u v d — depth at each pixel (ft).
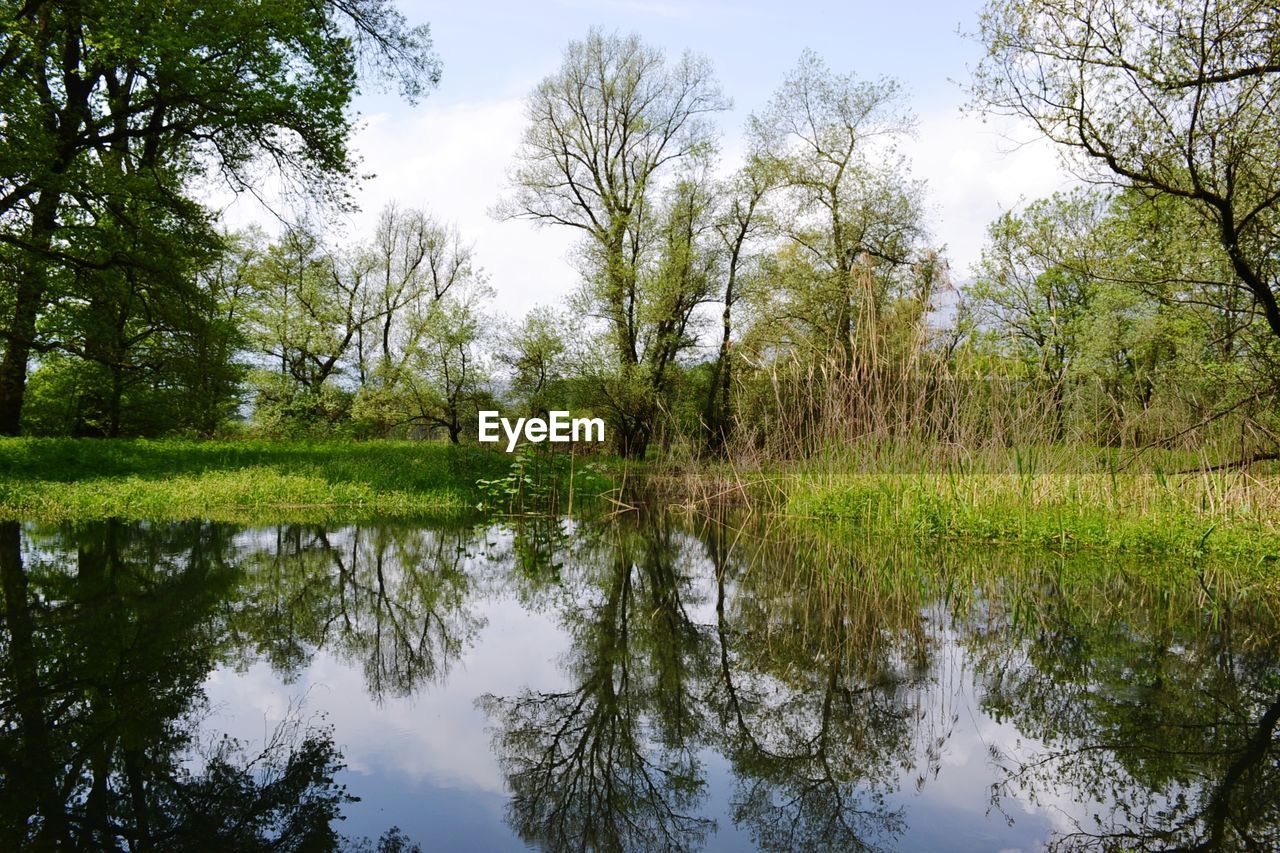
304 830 7.86
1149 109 25.34
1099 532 27.53
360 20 55.67
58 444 48.52
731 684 13.28
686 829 8.25
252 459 54.39
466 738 10.64
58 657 13.38
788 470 39.93
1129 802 8.71
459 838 7.83
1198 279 28.04
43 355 62.13
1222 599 19.72
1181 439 29.09
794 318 72.38
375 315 108.17
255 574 21.71
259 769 9.32
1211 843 7.70
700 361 84.17
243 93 46.09
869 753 10.41
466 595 20.33
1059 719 11.44
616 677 13.62
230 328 57.77
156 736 10.19
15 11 39.83
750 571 24.44
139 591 18.93
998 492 30.68
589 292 78.74
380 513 39.47
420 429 109.50
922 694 12.74
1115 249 29.81
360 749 10.12
